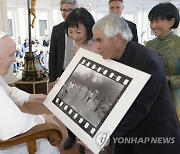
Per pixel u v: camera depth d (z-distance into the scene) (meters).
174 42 1.47
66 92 1.27
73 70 1.31
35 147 1.19
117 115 0.96
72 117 1.14
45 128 1.19
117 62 1.08
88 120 1.06
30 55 3.18
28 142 1.16
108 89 1.05
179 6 4.09
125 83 0.99
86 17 1.51
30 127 1.17
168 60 1.48
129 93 0.96
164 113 1.07
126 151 1.22
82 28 1.51
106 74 1.10
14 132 1.11
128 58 1.04
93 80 1.15
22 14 3.81
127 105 0.95
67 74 1.34
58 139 1.25
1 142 1.09
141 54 1.00
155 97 0.99
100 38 1.01
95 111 1.05
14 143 1.12
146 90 0.96
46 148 1.34
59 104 1.27
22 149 1.29
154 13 1.47
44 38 3.95
